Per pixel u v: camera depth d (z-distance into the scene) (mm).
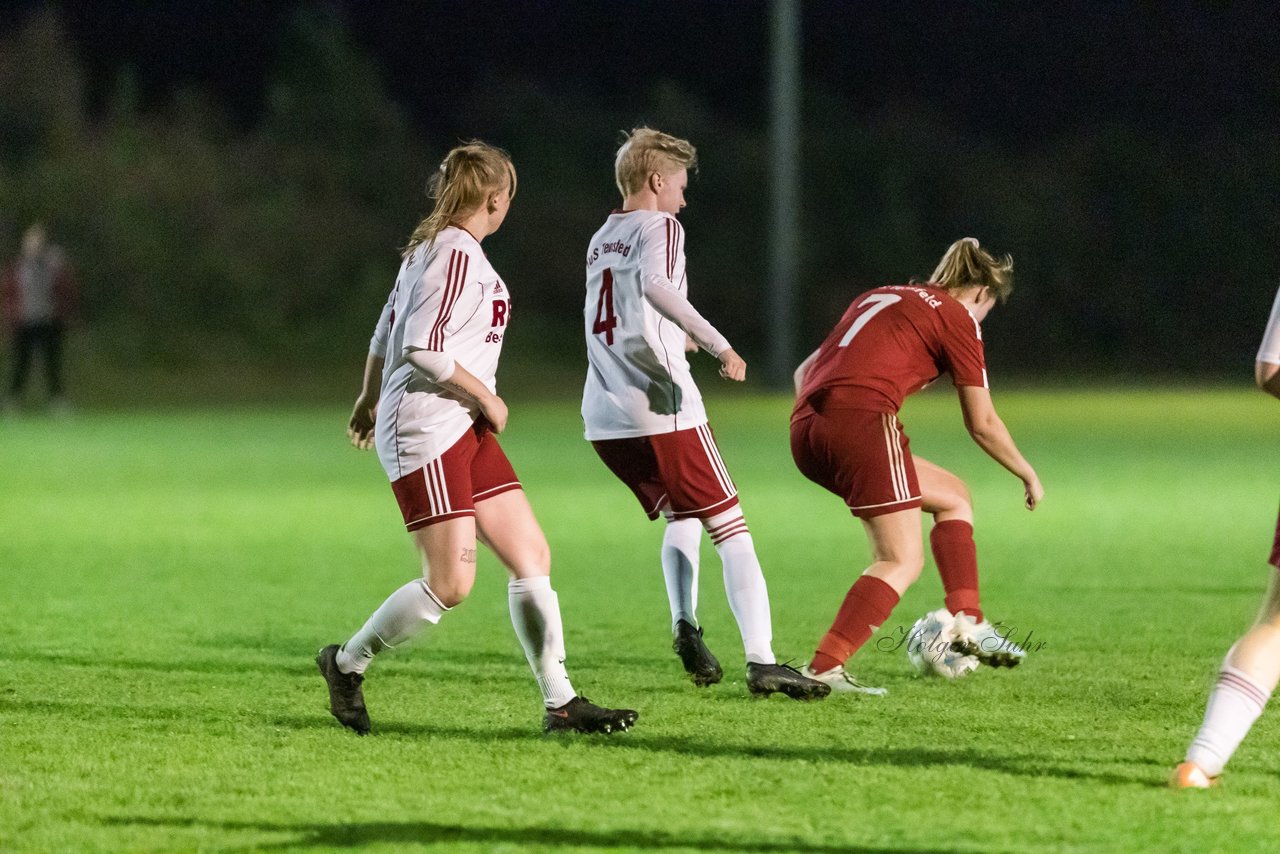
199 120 130250
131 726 17656
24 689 19812
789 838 13227
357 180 131000
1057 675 20953
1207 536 37344
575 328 128375
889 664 21906
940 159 141500
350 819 13844
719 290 131375
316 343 121562
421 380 17234
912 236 136250
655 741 17000
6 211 115875
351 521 41031
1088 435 69375
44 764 15836
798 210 135375
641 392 20812
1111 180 142125
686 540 21000
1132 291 138375
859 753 16359
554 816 13914
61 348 86875
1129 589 29094
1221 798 14453
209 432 74562
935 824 13625
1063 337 137500
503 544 17750
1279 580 15008
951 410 91500
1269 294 139250
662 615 26625
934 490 21328
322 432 74500
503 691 19938
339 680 17375
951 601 21141
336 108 132500
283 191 127500
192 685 20125
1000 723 17875
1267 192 141500
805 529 39281
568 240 129750
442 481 17188
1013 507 43562
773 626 25531
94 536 37750
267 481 51594
